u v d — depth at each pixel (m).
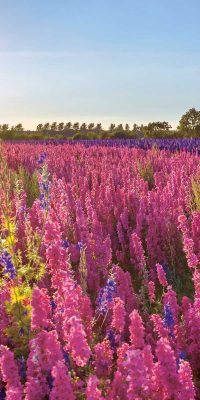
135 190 9.62
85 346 2.66
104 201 8.95
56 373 2.53
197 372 3.85
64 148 25.08
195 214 6.57
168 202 8.47
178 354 3.56
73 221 8.15
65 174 13.42
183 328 3.94
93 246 5.93
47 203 5.47
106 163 15.38
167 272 6.77
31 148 25.22
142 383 2.40
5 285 4.54
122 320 3.59
